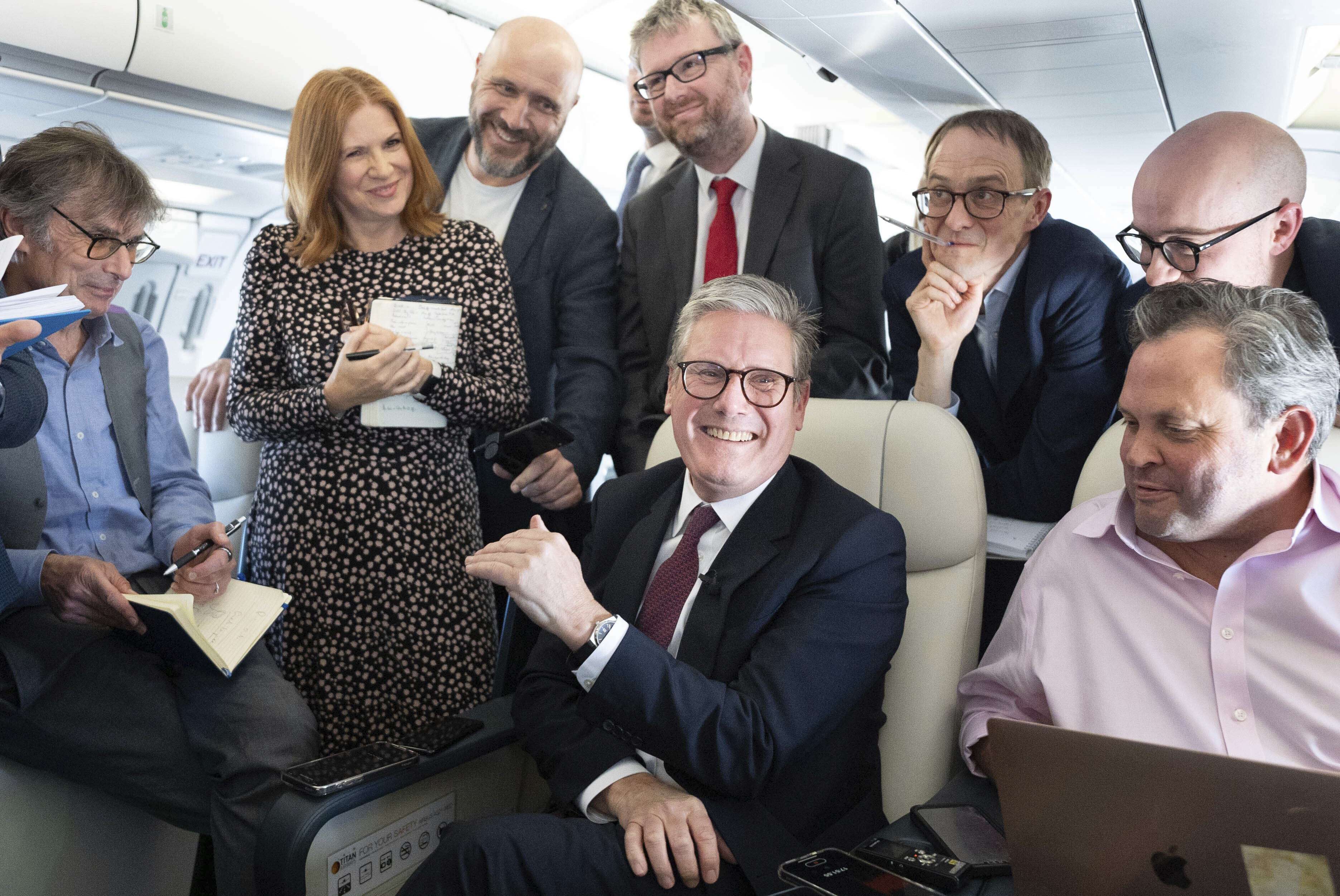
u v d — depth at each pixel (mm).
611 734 1399
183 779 1738
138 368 2082
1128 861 876
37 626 1737
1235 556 1293
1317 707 1213
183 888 1979
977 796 1391
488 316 2125
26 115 3244
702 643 1496
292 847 1307
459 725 1590
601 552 1746
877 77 3516
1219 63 3008
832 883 1123
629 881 1318
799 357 1574
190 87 3389
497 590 2434
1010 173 2002
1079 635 1398
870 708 1537
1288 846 792
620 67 4129
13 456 1807
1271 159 1647
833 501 1553
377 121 2004
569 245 2500
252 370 2055
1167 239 1715
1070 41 2896
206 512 2109
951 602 1611
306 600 1934
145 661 1804
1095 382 1999
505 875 1287
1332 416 1190
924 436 1655
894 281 2256
